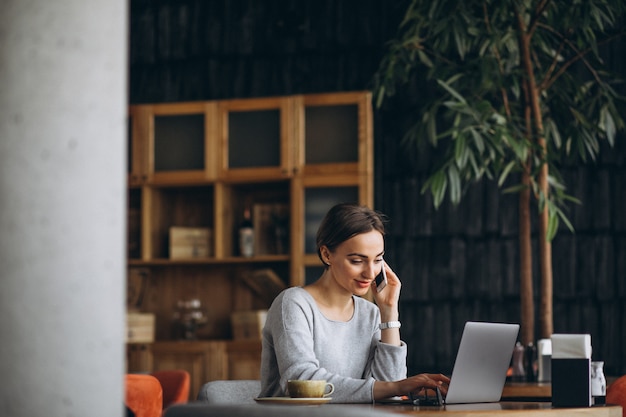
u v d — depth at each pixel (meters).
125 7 1.55
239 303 6.61
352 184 6.20
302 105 6.32
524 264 5.22
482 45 5.38
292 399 2.44
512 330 2.84
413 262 6.61
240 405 1.52
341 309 2.99
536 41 5.54
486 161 5.38
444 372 6.52
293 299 2.89
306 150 6.30
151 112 6.54
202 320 6.55
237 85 6.93
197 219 6.78
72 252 1.45
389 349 2.94
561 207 6.46
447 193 6.60
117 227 1.49
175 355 6.33
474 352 2.70
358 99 6.23
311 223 6.25
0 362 1.44
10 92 1.46
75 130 1.46
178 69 7.03
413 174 6.65
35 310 1.44
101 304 1.47
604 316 6.37
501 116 5.05
